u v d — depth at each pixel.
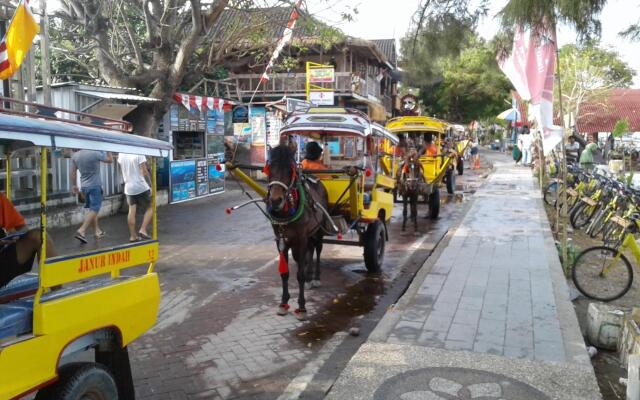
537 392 4.48
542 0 4.94
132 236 10.69
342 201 8.16
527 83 8.51
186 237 11.46
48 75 12.44
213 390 4.93
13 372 3.02
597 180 13.89
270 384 5.06
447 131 21.36
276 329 6.43
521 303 6.72
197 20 14.20
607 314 6.03
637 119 32.97
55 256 3.70
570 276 8.70
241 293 7.74
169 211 14.88
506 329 5.85
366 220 8.46
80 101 13.34
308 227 6.79
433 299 6.89
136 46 15.39
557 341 5.52
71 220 12.12
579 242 11.76
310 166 8.42
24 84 12.36
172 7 15.40
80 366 3.52
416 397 4.41
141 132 15.18
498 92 39.50
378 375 4.79
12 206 4.14
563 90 29.95
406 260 9.90
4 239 3.93
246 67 27.09
